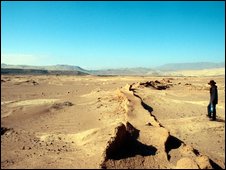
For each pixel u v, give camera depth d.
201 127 13.66
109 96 23.00
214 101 14.94
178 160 9.12
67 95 28.98
